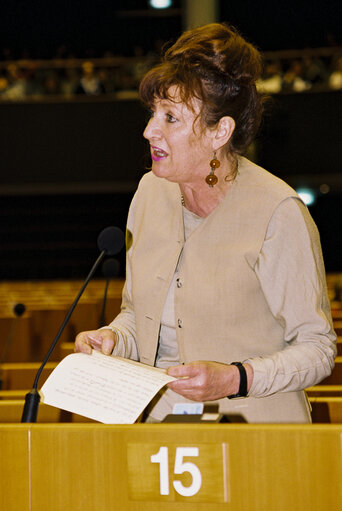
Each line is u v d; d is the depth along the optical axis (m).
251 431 1.43
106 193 15.34
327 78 12.91
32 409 1.65
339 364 4.68
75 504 1.50
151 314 2.03
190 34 1.94
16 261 15.49
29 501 1.52
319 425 1.42
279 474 1.42
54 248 15.45
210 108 1.85
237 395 1.70
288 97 12.73
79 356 1.78
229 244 1.92
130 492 1.48
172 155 1.87
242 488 1.43
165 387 2.03
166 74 1.83
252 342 1.88
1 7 16.39
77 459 1.50
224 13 15.62
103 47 16.64
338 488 1.39
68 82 13.62
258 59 1.94
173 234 2.04
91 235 15.46
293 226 1.86
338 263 16.00
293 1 15.51
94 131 13.43
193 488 1.45
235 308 1.88
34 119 13.46
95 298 9.58
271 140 12.70
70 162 13.46
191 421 1.61
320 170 12.71
